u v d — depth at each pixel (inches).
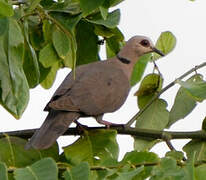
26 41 385.4
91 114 469.7
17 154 381.4
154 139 442.9
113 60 542.3
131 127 444.1
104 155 402.0
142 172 301.6
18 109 318.7
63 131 437.4
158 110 456.1
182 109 452.1
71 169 271.3
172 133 434.6
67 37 364.8
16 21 332.2
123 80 516.1
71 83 476.7
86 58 452.8
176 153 362.3
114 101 492.7
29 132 425.4
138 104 484.4
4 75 319.3
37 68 371.9
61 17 367.2
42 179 263.0
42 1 429.1
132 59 554.6
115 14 383.6
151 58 487.2
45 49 385.1
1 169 252.5
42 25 414.9
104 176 305.3
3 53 319.9
